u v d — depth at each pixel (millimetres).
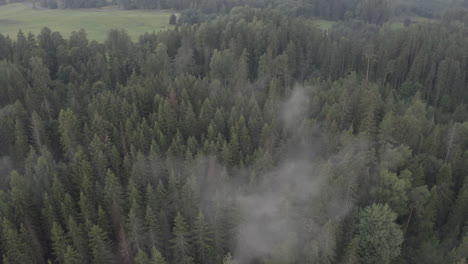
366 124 93562
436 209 81438
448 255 67938
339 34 186250
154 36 169125
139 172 80500
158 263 62812
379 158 84000
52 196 74438
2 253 67812
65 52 147250
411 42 154375
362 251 68812
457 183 87500
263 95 122500
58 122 105562
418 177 81875
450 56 140750
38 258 69750
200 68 153125
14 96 116938
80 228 67938
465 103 137000
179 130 100188
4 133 98438
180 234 67125
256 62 155375
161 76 127688
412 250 76312
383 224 68312
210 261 69625
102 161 83938
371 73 153750
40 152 95438
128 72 146125
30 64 134000
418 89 136750
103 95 111000
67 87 126938
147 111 110438
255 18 173500
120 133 95938
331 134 94750
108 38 160750
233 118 101125
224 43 154625
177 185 78000
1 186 85562
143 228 69750
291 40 152875
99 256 66688
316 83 135500
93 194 77062
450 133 92312
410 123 94500
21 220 71812
